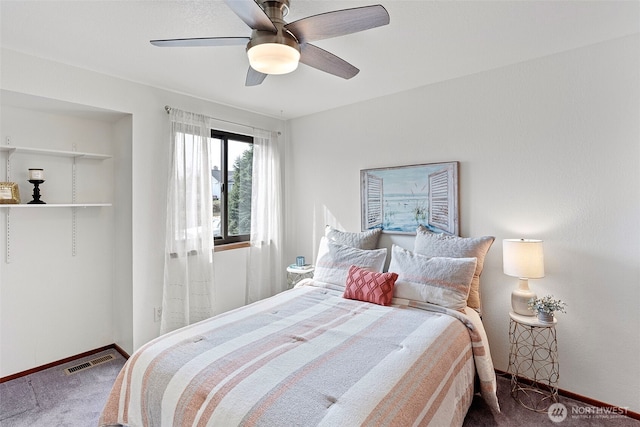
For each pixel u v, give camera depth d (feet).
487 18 5.75
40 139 8.20
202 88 9.11
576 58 6.93
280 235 12.11
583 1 5.30
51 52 6.88
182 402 4.22
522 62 7.59
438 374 4.86
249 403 3.87
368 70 8.04
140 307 8.69
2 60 6.61
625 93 6.43
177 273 9.07
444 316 6.64
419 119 9.22
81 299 9.00
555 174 7.23
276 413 3.69
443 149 8.81
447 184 8.67
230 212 11.25
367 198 10.28
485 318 8.16
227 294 10.75
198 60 7.34
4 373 7.75
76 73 7.57
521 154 7.65
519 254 6.84
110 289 9.55
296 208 12.40
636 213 6.37
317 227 11.75
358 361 4.80
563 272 7.15
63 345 8.70
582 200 6.91
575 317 7.02
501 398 7.02
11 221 7.86
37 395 7.14
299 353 5.04
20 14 5.48
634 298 6.40
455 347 5.71
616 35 6.40
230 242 11.19
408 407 4.03
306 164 12.01
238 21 5.78
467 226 8.45
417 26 6.01
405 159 9.52
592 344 6.84
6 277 7.81
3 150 7.64
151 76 8.23
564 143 7.11
